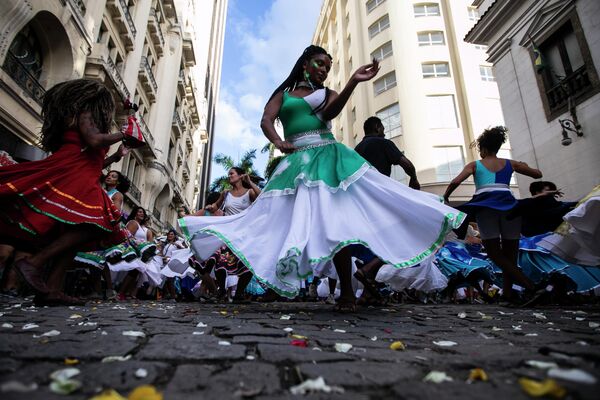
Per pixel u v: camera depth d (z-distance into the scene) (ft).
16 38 29.73
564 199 26.63
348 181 8.15
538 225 12.71
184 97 92.12
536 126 29.32
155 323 6.47
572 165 26.13
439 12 66.08
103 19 45.16
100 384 2.88
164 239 25.68
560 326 6.59
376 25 72.54
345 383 3.01
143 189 63.26
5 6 25.96
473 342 4.94
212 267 15.87
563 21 27.17
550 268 14.52
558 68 28.17
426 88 62.18
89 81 9.42
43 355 3.68
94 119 9.20
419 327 6.59
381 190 8.44
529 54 30.19
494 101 61.11
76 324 5.96
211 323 6.59
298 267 7.20
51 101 9.16
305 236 7.44
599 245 10.46
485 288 22.97
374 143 12.51
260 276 7.87
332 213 7.87
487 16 33.65
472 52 62.90
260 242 8.41
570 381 2.78
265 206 8.95
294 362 3.78
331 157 8.81
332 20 98.73
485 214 12.05
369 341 5.04
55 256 8.78
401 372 3.34
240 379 3.11
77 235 8.80
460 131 60.18
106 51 41.14
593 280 14.43
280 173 9.16
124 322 6.41
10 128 28.45
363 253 12.19
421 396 2.66
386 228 8.03
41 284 8.70
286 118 9.63
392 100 65.41
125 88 47.32
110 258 15.42
